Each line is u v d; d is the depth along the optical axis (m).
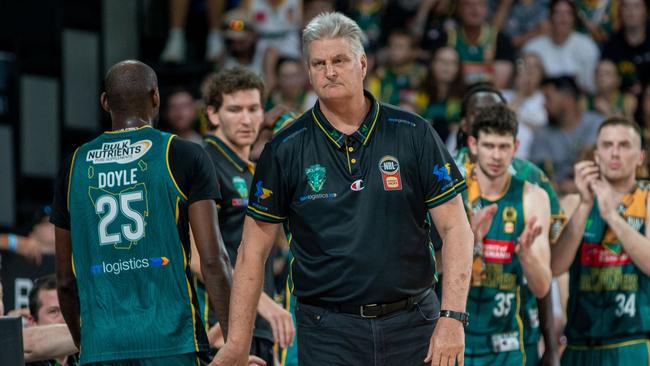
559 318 21.17
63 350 13.16
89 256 11.39
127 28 31.34
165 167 11.30
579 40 31.36
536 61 29.73
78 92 29.70
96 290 11.32
